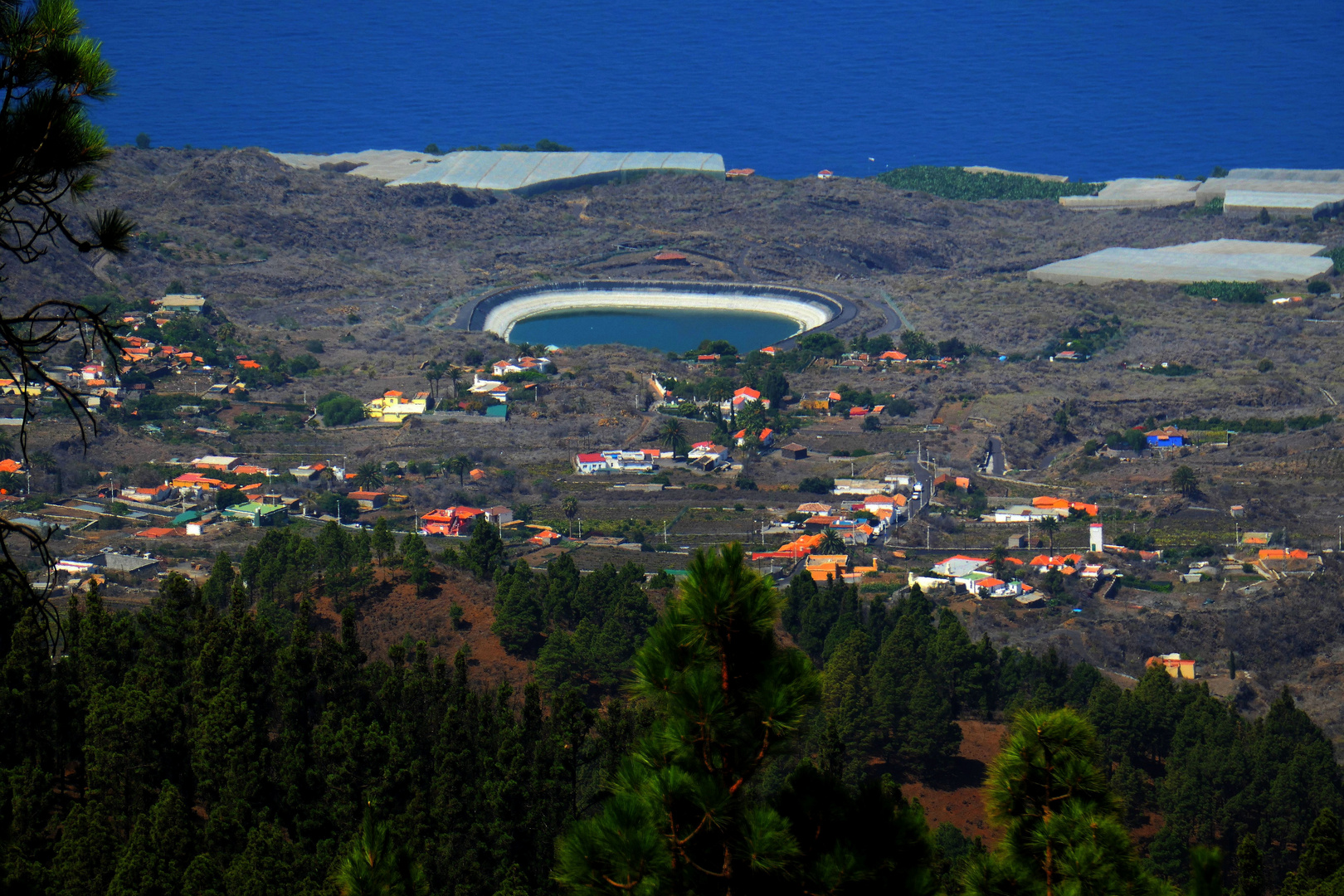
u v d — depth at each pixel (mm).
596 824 115750
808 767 128875
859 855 120812
